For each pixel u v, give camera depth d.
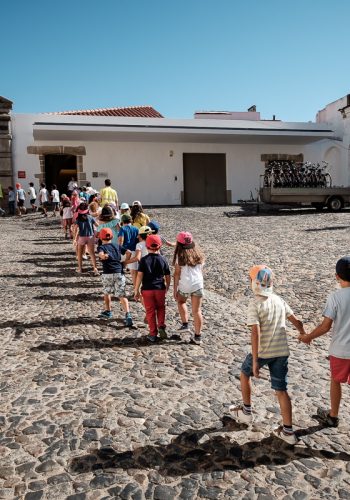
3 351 5.33
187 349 5.43
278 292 7.59
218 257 10.38
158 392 4.32
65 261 10.80
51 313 6.80
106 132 21.56
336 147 24.86
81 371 4.78
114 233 8.36
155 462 3.26
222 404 4.10
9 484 3.03
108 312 6.55
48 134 21.84
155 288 5.61
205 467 3.22
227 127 23.69
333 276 8.34
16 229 16.62
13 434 3.61
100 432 3.62
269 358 3.52
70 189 22.27
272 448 3.45
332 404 3.71
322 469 3.20
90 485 3.02
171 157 25.00
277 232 13.61
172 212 19.88
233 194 25.89
